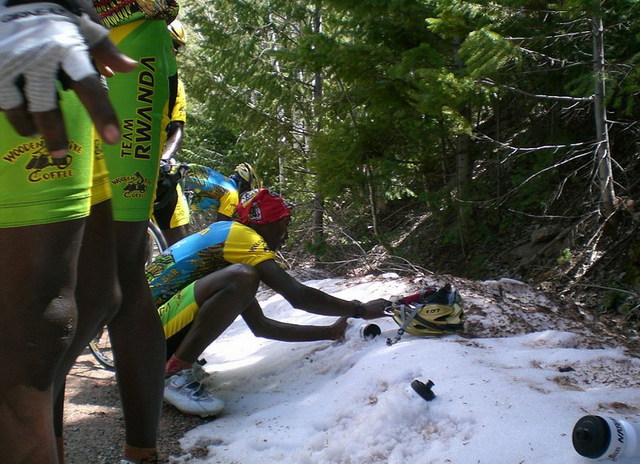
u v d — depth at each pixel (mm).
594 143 5445
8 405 1627
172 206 5176
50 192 1660
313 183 8141
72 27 1473
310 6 9375
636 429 2094
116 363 2352
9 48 1406
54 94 1449
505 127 7523
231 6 9469
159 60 2600
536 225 6438
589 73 5242
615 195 5730
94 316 1949
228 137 12234
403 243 7883
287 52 7301
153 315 2389
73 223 1712
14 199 1645
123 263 2344
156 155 2549
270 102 9484
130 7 2523
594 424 2080
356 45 6621
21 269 1648
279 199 3680
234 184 6078
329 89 8867
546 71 5723
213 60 9547
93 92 1450
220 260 3592
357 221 9039
